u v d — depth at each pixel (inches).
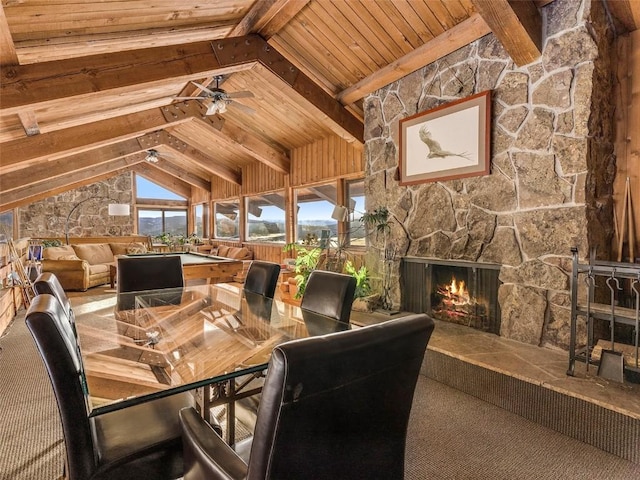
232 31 164.7
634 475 74.3
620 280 118.9
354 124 206.2
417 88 164.2
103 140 217.2
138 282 144.5
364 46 166.7
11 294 187.3
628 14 113.6
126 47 132.4
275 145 304.2
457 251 147.3
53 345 46.6
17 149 185.0
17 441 85.7
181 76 148.9
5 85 111.6
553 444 85.1
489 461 78.8
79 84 124.3
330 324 91.9
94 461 51.1
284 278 243.0
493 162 134.4
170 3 114.0
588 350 96.8
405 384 42.6
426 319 43.1
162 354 77.1
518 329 125.8
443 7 135.8
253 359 73.5
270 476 33.5
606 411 82.6
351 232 240.7
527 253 124.2
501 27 116.2
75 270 266.7
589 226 110.1
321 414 34.9
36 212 397.7
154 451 55.3
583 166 110.3
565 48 113.8
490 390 105.0
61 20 97.1
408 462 78.4
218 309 115.0
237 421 93.0
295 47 179.8
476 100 138.0
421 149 160.9
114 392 58.7
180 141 351.3
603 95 114.3
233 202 415.8
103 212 434.3
